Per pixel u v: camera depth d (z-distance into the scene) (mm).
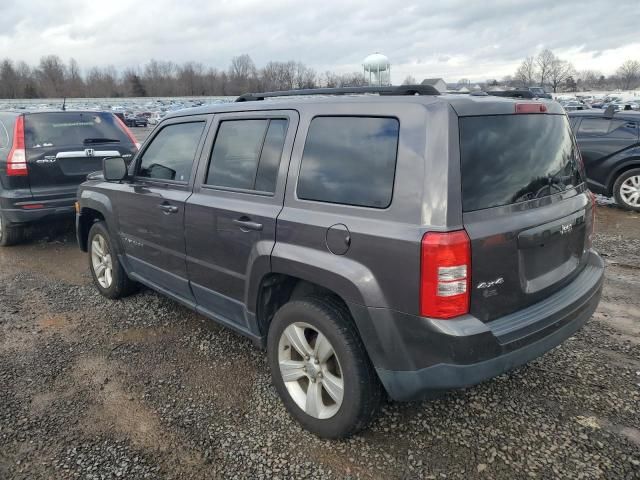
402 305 2402
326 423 2832
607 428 2928
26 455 2838
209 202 3451
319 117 2879
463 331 2309
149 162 4273
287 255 2846
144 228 4238
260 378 3566
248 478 2639
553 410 3102
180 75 115688
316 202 2785
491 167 2502
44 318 4684
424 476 2609
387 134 2543
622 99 52812
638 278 5379
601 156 8922
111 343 4152
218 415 3162
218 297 3549
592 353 3770
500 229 2436
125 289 4973
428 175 2346
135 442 2930
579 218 3020
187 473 2682
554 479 2561
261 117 3252
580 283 3047
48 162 6730
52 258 6695
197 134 3766
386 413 3104
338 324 2686
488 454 2746
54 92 107625
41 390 3482
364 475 2629
